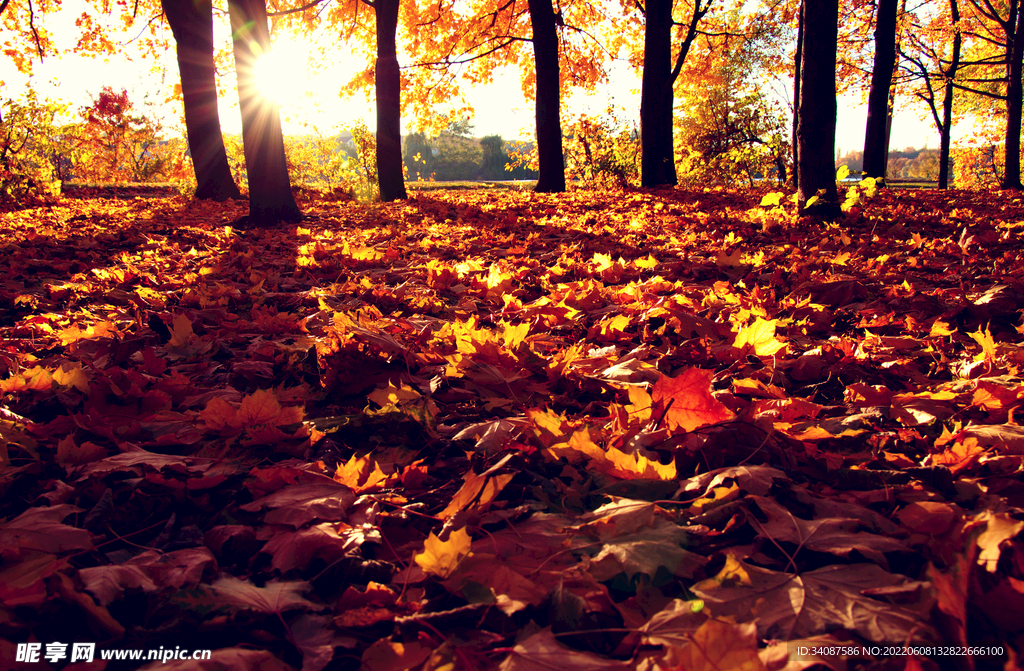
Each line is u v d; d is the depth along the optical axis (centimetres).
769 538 126
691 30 1709
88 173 2748
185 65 1391
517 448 175
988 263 454
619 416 179
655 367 236
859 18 2116
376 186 1581
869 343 272
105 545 137
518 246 616
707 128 2378
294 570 129
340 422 195
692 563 118
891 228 658
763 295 364
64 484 157
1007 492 144
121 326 324
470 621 108
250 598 114
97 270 476
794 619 102
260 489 157
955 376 237
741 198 1136
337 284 442
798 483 154
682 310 308
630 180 1638
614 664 91
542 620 108
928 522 130
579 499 152
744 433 169
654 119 1554
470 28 2117
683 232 691
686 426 172
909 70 2475
